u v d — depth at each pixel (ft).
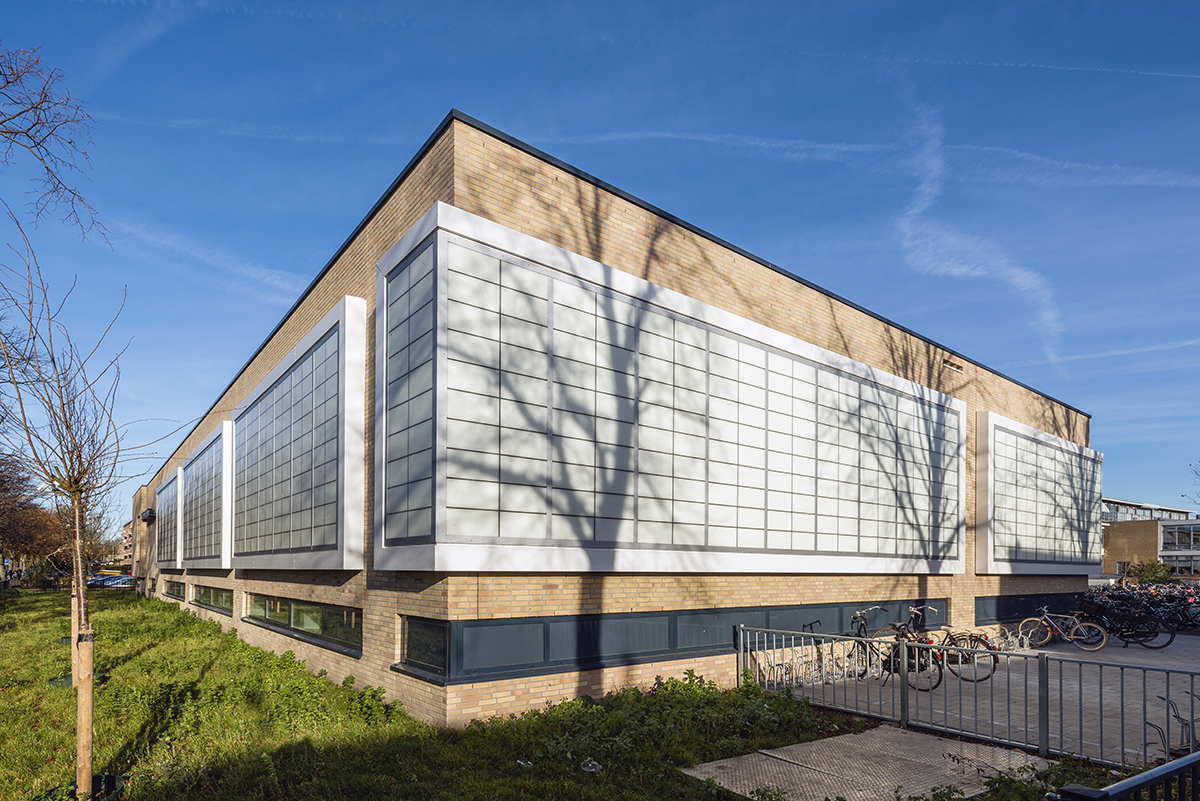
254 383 66.13
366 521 38.27
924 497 55.67
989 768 24.08
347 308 40.14
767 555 41.73
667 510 36.83
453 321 29.94
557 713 29.60
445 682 28.35
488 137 32.78
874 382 52.03
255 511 59.11
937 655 40.47
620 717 28.50
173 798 21.95
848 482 48.65
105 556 190.49
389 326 34.86
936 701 34.81
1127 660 51.26
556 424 32.76
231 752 25.88
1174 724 30.30
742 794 21.83
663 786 22.56
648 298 37.17
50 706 35.04
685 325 39.19
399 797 21.18
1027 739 26.81
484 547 29.48
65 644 59.31
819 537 45.70
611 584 34.40
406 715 31.04
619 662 33.78
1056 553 73.41
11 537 107.76
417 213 34.55
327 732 28.17
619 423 35.29
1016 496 67.62
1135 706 34.22
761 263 45.19
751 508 41.42
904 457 54.13
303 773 23.21
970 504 62.95
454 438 29.32
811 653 42.88
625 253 37.63
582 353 34.22
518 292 32.27
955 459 59.72
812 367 46.98
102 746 28.04
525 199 33.73
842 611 47.47
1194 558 216.13
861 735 28.78
